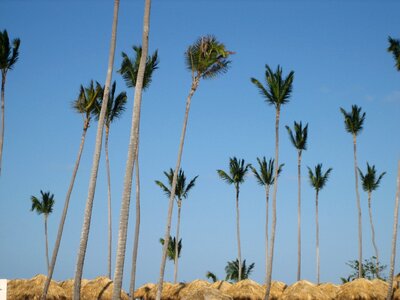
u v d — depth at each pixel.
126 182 18.45
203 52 30.31
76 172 31.41
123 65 31.88
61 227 31.08
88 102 31.64
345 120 51.41
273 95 34.75
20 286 40.00
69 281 41.88
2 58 32.62
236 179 53.03
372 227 59.00
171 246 54.09
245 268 67.12
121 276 17.80
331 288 42.19
